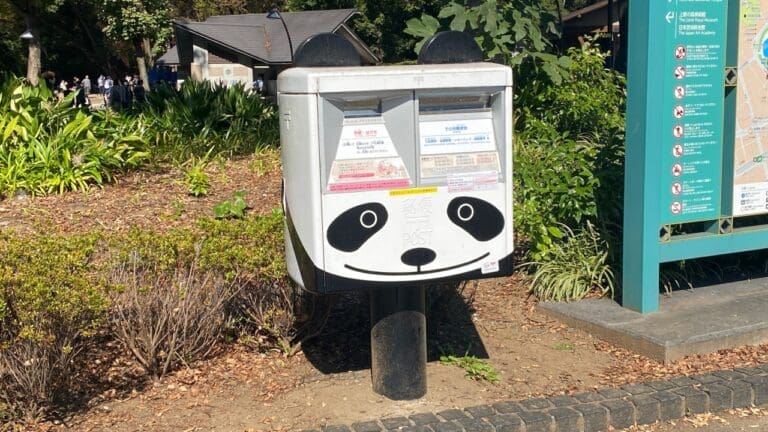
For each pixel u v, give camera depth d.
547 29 9.34
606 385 4.66
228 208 7.63
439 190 4.00
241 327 4.99
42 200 8.19
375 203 3.91
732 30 5.62
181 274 4.62
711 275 6.52
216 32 26.16
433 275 4.04
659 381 4.60
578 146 7.47
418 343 4.38
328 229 3.86
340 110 3.86
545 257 6.16
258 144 10.88
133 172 9.38
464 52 4.27
